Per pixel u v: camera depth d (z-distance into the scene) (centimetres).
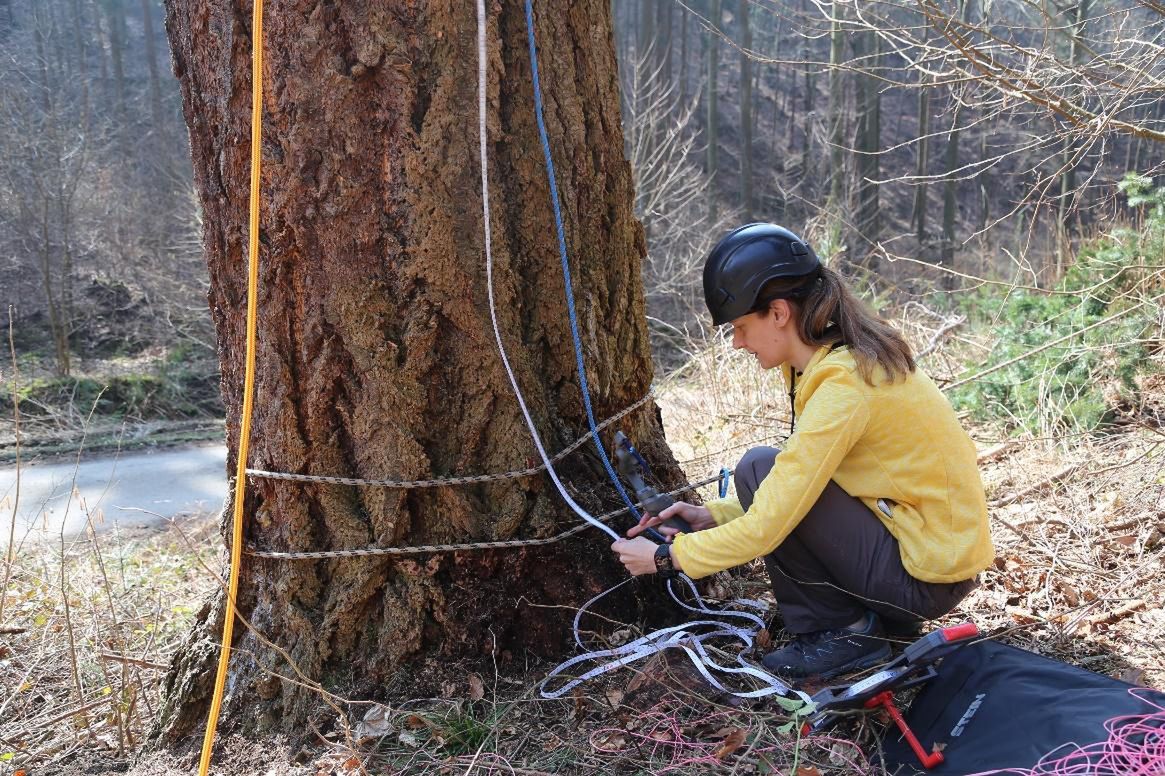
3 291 1421
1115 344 436
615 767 199
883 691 198
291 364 224
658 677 228
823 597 223
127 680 262
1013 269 729
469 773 198
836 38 1449
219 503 698
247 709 229
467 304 224
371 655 229
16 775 225
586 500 243
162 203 1606
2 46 1700
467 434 231
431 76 215
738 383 561
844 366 199
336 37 210
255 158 186
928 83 464
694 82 2645
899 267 1312
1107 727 176
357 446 226
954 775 181
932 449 202
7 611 339
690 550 207
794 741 203
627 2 2400
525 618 236
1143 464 364
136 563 432
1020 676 199
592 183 244
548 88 232
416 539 231
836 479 210
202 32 219
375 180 216
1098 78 431
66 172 1416
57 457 902
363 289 218
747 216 2070
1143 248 513
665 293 1296
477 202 223
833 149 1588
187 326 1398
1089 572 281
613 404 256
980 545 204
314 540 231
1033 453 407
